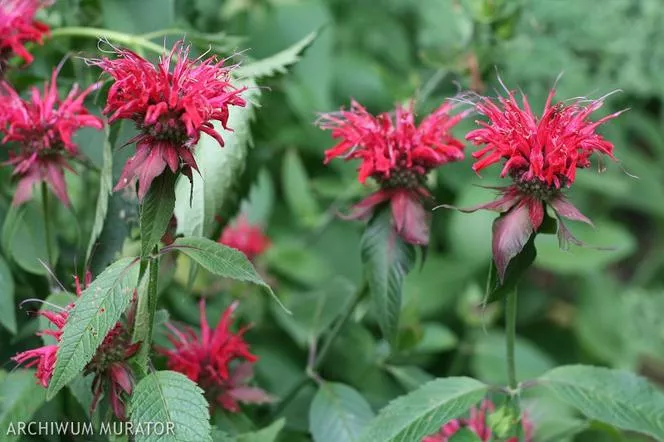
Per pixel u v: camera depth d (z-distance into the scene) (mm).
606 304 1590
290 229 1504
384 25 1675
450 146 1020
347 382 1223
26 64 1077
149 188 932
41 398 998
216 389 1055
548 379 1019
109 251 1052
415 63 1690
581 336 1555
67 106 1021
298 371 1261
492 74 1253
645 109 1891
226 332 1055
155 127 925
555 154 950
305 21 1449
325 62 1440
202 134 1035
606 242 1526
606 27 1450
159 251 941
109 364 949
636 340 1543
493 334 1408
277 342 1307
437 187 1447
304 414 1164
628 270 1961
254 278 931
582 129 973
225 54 1109
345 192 1382
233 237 1324
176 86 931
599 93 1445
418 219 1024
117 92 933
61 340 913
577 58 1466
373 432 996
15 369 1024
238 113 1048
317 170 1547
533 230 958
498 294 975
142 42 1075
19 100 1013
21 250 1065
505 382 1347
